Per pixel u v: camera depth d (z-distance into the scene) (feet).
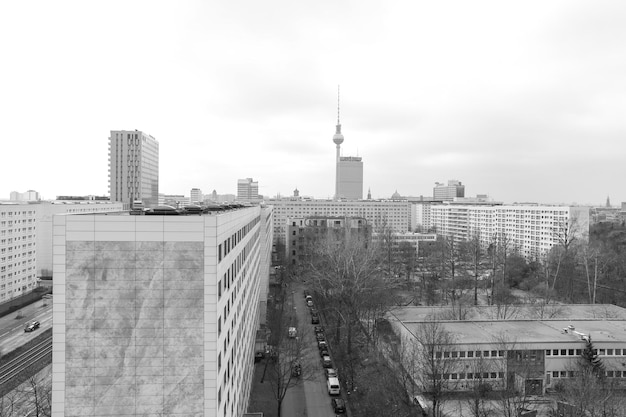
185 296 101.55
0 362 236.02
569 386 176.14
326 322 317.01
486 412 170.50
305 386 215.10
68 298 98.84
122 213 120.88
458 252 499.92
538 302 326.03
